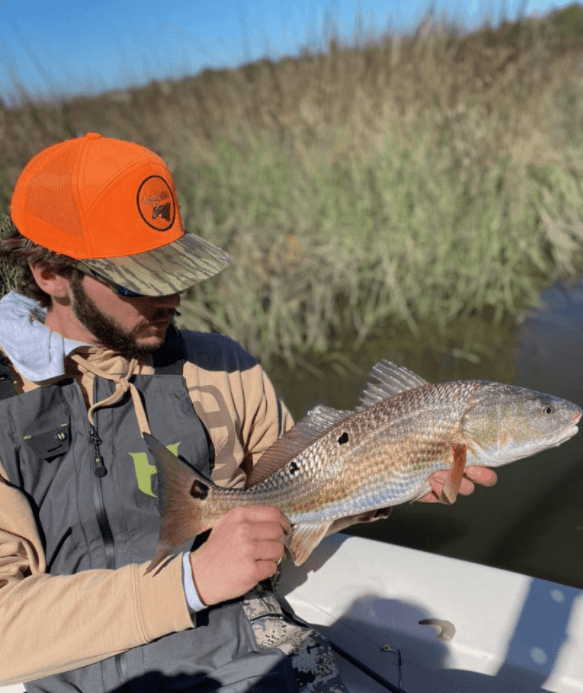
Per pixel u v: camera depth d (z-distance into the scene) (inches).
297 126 218.1
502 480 113.7
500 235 192.7
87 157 52.7
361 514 67.2
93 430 55.1
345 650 68.0
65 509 54.4
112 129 210.4
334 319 178.7
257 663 53.6
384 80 222.2
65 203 52.4
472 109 214.4
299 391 151.6
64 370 54.7
